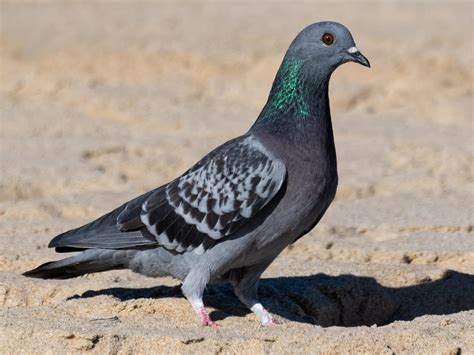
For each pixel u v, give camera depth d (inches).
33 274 403.9
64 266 400.2
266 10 1173.1
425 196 616.1
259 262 398.0
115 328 369.1
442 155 703.7
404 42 994.1
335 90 875.4
